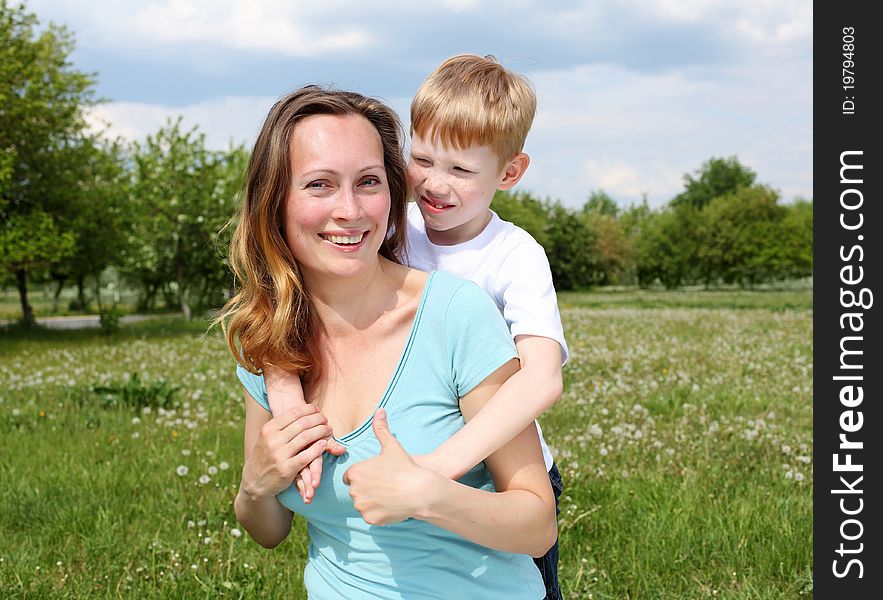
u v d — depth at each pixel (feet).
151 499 18.39
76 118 86.74
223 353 49.01
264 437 6.60
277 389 6.93
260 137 6.69
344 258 6.47
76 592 13.89
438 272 6.84
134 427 26.63
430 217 8.81
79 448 23.50
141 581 14.12
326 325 6.86
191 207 107.45
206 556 15.07
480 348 6.47
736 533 15.53
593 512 16.78
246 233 6.88
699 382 32.96
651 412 27.48
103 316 79.36
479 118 8.38
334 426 6.73
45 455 22.76
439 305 6.59
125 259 106.93
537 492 6.50
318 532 6.93
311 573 7.09
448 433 6.56
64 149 86.53
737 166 328.29
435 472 5.97
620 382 31.24
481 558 6.53
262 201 6.61
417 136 8.79
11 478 20.42
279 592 13.73
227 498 18.28
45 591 13.89
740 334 54.80
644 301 134.10
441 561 6.49
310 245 6.52
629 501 17.51
